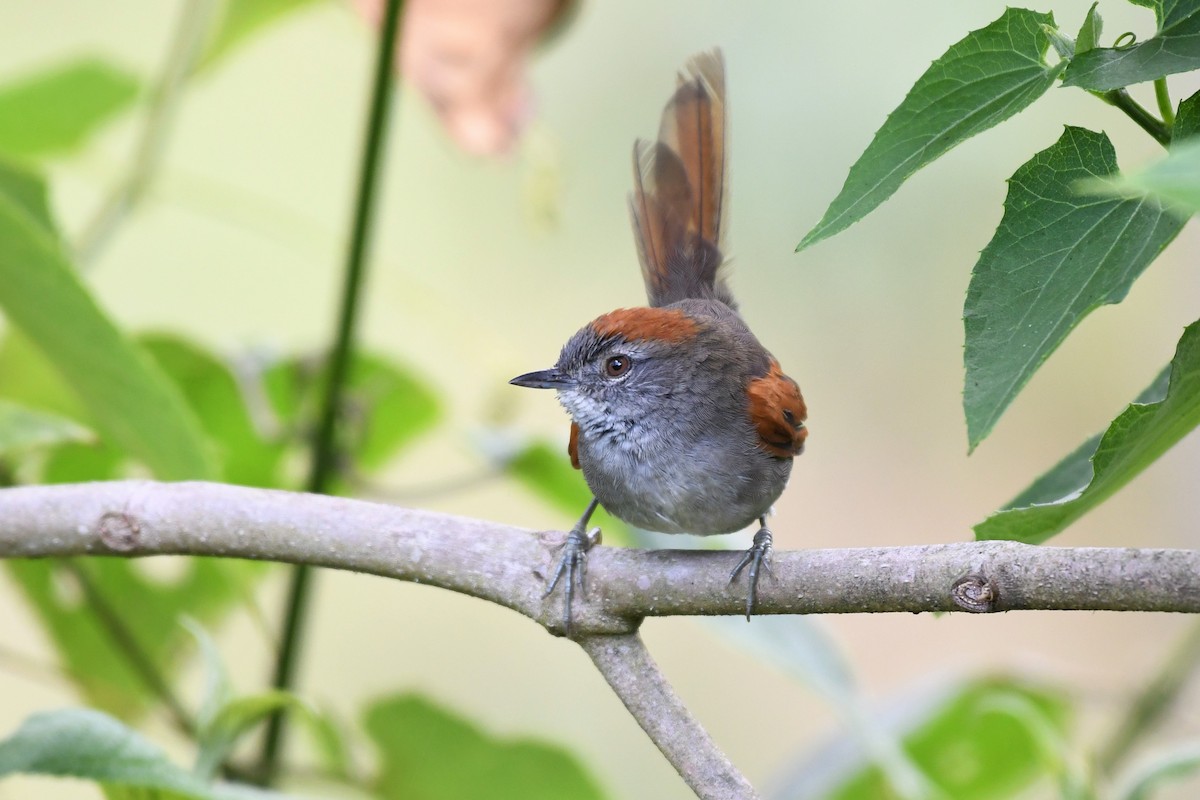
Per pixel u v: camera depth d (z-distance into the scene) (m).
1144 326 15.34
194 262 14.62
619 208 14.55
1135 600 4.93
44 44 14.05
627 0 14.55
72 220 13.45
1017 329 4.09
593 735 13.95
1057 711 9.02
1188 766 6.37
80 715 5.13
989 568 5.18
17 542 6.30
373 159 8.20
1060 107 13.88
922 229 14.27
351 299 8.37
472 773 7.89
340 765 8.01
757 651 7.77
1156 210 4.04
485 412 9.79
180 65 9.01
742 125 13.86
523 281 14.72
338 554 6.20
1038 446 15.34
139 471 9.39
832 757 8.98
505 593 6.07
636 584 5.91
